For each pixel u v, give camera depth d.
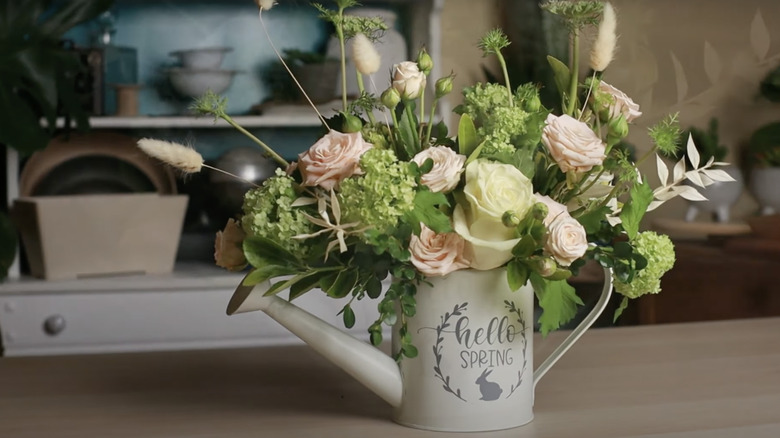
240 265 0.83
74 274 2.34
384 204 0.72
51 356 1.15
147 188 2.57
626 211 0.80
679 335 1.25
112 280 2.32
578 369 1.06
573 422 0.85
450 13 2.72
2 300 2.27
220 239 0.82
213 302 2.36
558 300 0.81
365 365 0.82
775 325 1.31
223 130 2.65
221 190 2.54
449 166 0.75
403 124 0.82
